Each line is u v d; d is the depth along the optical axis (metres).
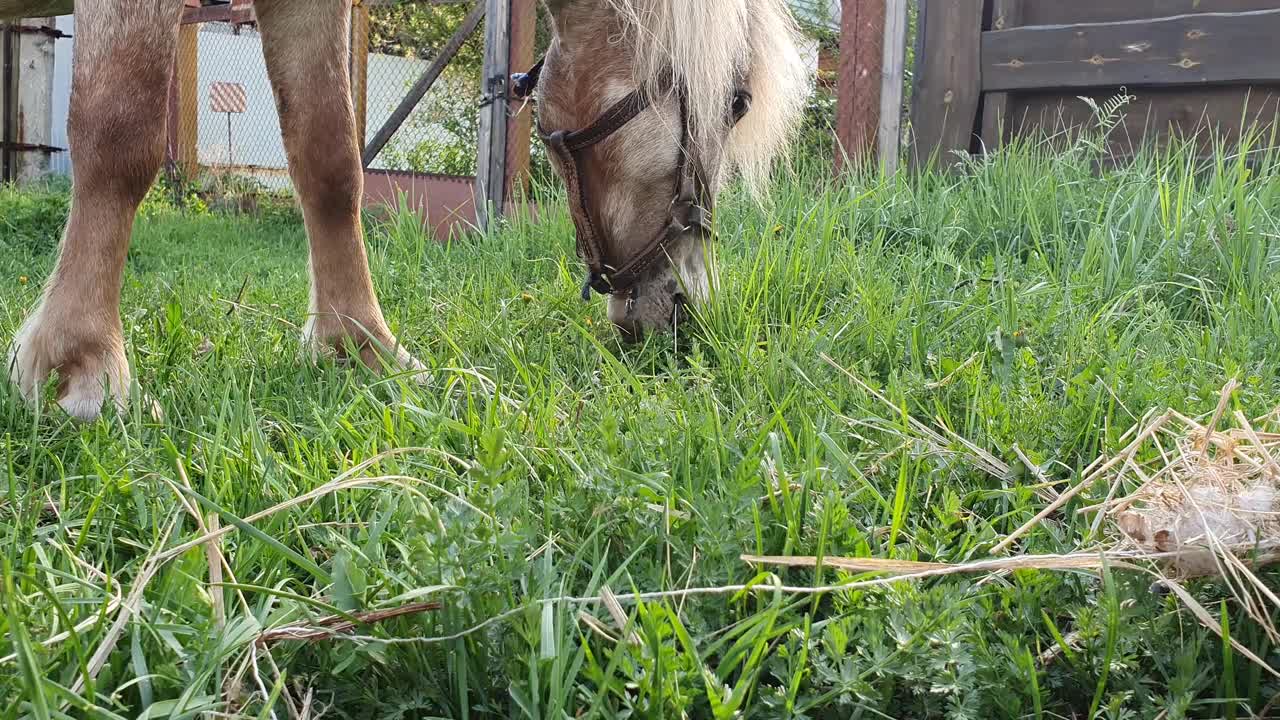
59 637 1.21
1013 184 4.62
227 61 12.16
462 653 1.21
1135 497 1.43
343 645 1.27
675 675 1.14
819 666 1.21
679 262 2.78
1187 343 2.83
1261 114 5.40
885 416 2.17
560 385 2.38
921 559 1.56
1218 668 1.31
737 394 2.28
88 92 2.34
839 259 3.70
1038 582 1.39
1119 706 1.18
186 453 1.93
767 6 2.79
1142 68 5.57
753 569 1.43
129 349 2.59
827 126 6.74
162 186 10.41
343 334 2.82
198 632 1.24
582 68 2.70
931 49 6.18
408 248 5.09
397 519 1.60
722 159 2.79
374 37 10.55
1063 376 2.34
